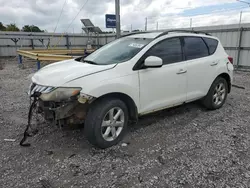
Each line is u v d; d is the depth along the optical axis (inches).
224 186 97.9
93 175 106.2
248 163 115.3
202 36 186.7
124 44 161.6
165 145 134.9
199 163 115.6
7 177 104.3
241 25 396.2
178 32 170.9
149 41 151.9
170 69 154.9
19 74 393.7
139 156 122.6
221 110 197.5
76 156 122.3
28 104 213.2
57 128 155.6
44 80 125.5
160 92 151.4
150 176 105.4
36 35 717.3
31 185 99.0
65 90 116.3
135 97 137.9
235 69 416.8
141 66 140.3
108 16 436.1
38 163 115.6
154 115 183.9
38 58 364.5
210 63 183.3
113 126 132.1
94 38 768.9
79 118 124.7
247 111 195.2
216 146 133.4
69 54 508.7
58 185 99.0
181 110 196.4
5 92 260.4
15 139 141.3
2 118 176.7
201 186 98.2
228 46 424.5
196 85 175.2
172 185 99.0
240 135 148.2
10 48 705.0
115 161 117.8
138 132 152.3
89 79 121.0
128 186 98.4
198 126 163.0
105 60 147.9
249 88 280.4
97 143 126.0
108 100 128.2
